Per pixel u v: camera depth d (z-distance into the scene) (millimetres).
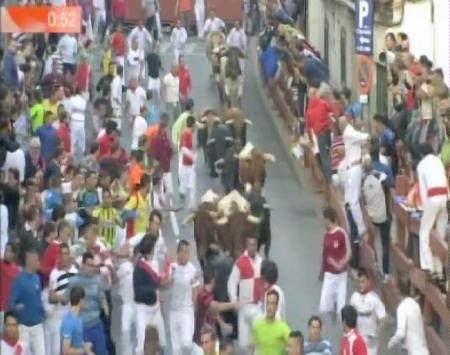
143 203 37062
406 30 46656
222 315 32938
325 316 36219
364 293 32719
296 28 60938
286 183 47469
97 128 49031
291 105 51750
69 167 39156
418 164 35750
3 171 39281
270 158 41438
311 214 44625
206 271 32531
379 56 46812
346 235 35906
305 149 47531
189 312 33000
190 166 44094
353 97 53031
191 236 42125
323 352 30031
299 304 37500
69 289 31641
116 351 34656
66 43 53094
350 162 38750
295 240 42406
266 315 30625
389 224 37406
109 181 37469
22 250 32906
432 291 34312
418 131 38531
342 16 55562
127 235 36500
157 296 33062
